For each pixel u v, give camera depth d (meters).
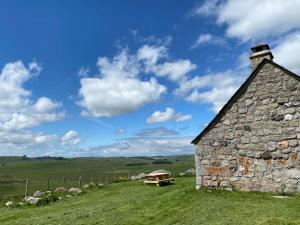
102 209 17.78
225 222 12.63
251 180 18.94
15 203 23.34
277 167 18.28
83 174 113.00
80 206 20.22
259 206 15.05
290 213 13.20
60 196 25.59
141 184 30.20
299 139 17.86
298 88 18.20
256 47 20.45
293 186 17.69
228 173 19.66
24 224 15.89
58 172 131.38
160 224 13.62
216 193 19.03
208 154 20.39
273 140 18.56
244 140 19.41
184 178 33.44
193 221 13.46
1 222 17.31
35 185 64.31
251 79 19.64
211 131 20.45
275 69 19.00
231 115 19.98
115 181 39.16
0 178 96.44
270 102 18.94
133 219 14.91
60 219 16.11
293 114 18.19
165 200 18.41
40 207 21.58
